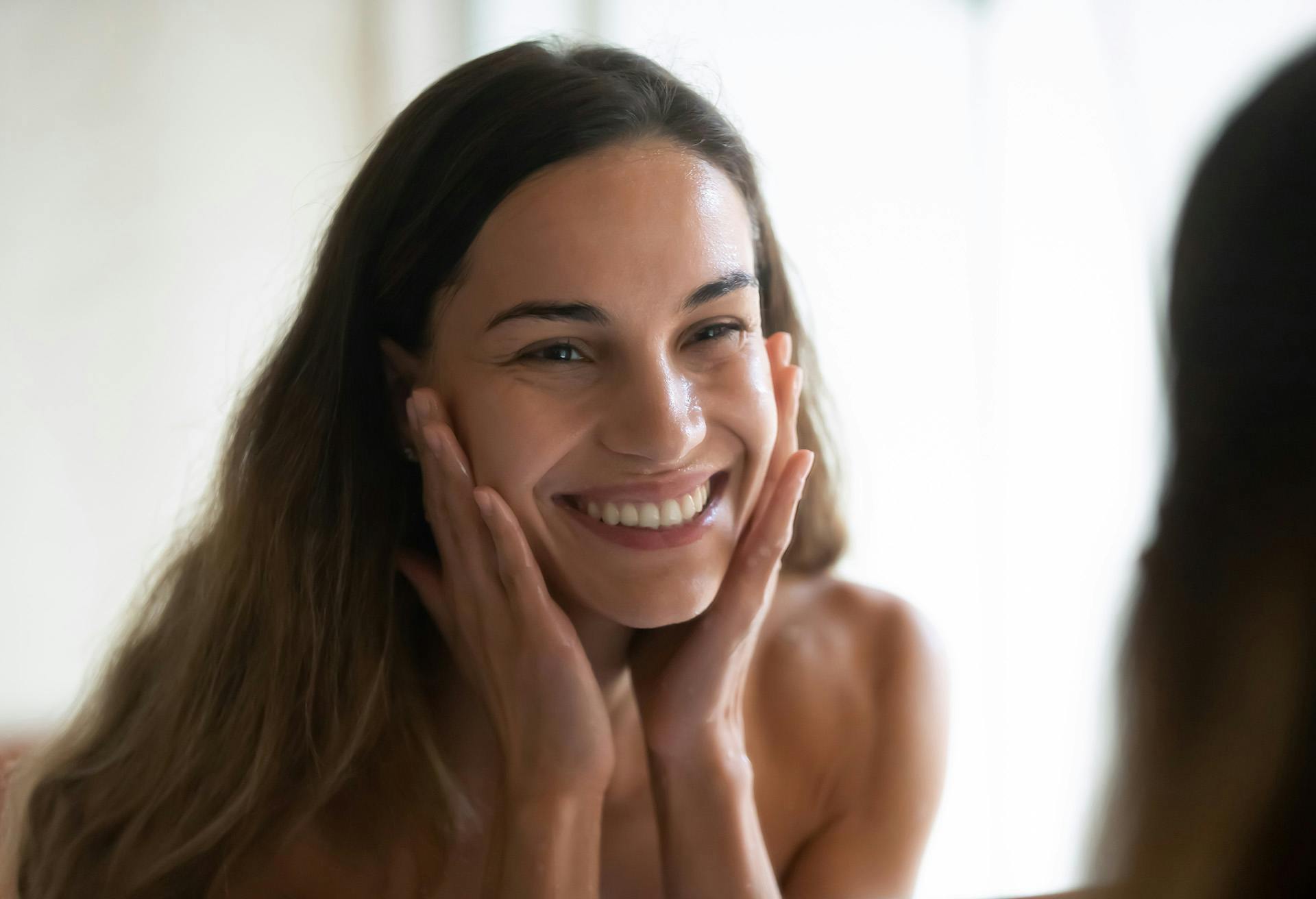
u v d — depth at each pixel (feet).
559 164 2.60
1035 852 4.91
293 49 7.32
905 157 7.43
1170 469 1.62
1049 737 5.86
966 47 7.27
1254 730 1.52
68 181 6.91
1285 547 1.49
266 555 3.17
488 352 2.71
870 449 7.45
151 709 3.34
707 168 2.72
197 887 3.13
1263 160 1.47
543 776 2.80
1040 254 6.97
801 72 7.47
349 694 3.10
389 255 2.91
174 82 7.09
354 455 3.15
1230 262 1.49
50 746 3.52
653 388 2.61
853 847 3.50
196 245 7.20
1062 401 6.86
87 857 3.22
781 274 3.51
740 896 2.88
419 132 2.83
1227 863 1.55
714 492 2.86
